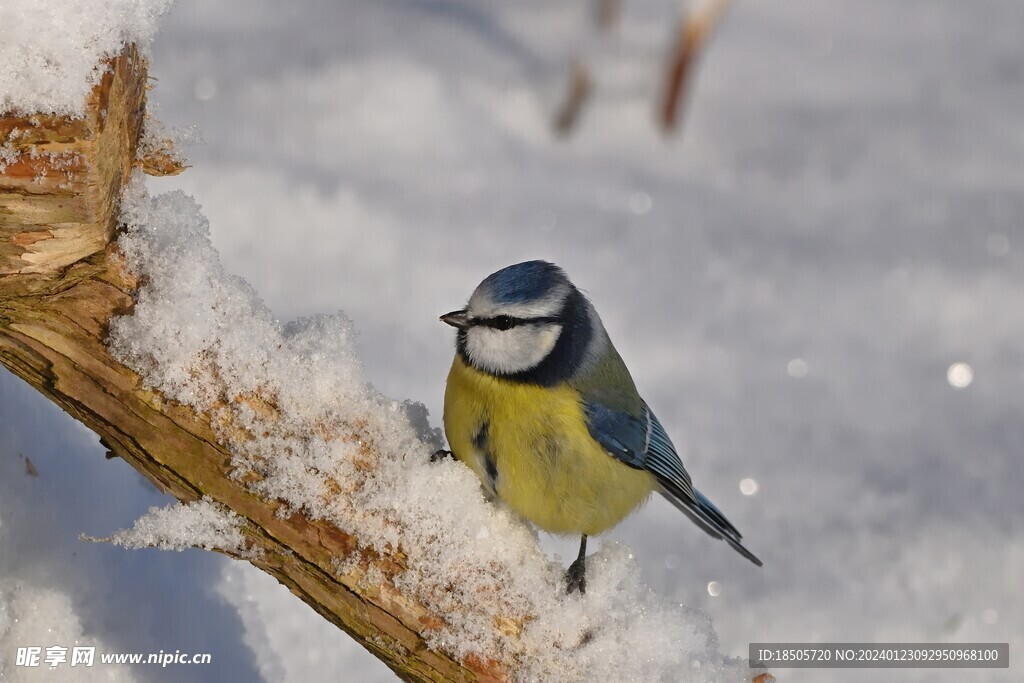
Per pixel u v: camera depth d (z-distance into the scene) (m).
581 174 14.89
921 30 19.39
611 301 12.81
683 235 14.06
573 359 7.42
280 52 16.03
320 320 6.09
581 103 15.30
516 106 15.91
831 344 12.77
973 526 10.38
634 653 6.23
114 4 4.94
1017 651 9.08
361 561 5.82
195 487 5.68
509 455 7.23
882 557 10.02
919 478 11.01
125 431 5.62
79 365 5.54
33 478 6.75
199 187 12.99
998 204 15.20
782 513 10.52
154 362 5.51
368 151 14.42
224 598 7.55
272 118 14.52
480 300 7.28
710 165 15.45
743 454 11.17
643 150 15.68
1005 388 12.30
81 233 5.21
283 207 12.98
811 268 13.80
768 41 18.69
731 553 10.09
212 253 5.77
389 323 11.73
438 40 17.03
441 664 6.00
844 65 18.25
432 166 14.40
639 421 7.94
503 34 17.47
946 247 14.38
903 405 12.00
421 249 12.80
